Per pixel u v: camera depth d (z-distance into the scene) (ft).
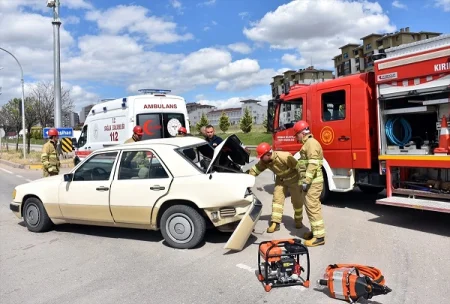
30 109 102.83
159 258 17.80
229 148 21.65
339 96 26.66
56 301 13.67
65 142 64.03
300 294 13.65
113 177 20.36
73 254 18.78
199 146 21.15
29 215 22.93
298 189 21.45
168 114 37.37
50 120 105.70
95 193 20.53
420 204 20.54
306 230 21.86
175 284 14.83
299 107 30.40
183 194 18.60
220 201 18.02
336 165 26.89
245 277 15.29
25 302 13.67
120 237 21.43
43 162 28.96
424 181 21.94
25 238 21.76
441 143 20.79
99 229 23.34
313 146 19.30
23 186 23.27
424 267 15.69
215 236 20.93
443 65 19.92
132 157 20.25
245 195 18.12
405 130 23.04
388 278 14.73
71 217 21.58
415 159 21.54
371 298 12.96
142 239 20.89
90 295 14.07
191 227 18.65
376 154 25.11
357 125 25.34
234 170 21.49
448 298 12.94
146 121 35.96
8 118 120.78
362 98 24.99
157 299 13.58
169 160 19.34
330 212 25.96
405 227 21.76
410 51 21.62
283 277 14.23
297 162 20.97
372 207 27.22
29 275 16.20
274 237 20.66
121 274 16.01
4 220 26.43
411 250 17.80
